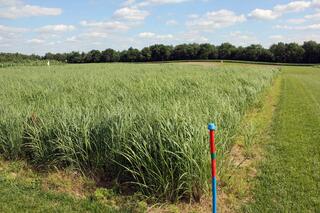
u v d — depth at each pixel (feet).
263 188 19.70
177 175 18.03
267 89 64.54
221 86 47.19
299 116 40.34
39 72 90.74
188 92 40.09
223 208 17.57
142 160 18.35
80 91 42.32
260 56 339.36
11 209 17.37
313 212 17.01
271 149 26.99
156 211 17.30
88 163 21.49
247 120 36.50
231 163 21.67
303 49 323.78
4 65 180.75
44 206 17.70
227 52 356.79
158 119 20.11
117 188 19.31
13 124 24.53
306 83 91.71
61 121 22.71
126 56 351.67
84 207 17.63
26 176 21.67
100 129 21.54
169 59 358.43
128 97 34.86
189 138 18.28
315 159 24.52
